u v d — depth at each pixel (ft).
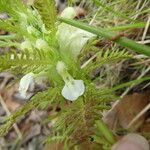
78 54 0.34
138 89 0.53
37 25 0.33
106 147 0.45
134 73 0.53
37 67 0.32
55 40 0.33
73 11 0.35
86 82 0.35
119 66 0.53
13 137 0.68
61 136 0.42
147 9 0.49
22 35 0.33
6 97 0.71
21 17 0.32
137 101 0.53
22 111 0.34
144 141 0.44
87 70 0.35
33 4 0.32
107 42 0.41
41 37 0.33
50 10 0.30
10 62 0.29
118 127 0.53
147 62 0.51
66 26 0.34
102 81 0.54
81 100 0.35
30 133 0.67
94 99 0.35
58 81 0.35
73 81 0.33
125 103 0.53
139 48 0.32
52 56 0.33
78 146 0.43
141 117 0.53
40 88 0.40
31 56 0.31
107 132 0.45
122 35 0.32
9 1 0.31
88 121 0.35
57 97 0.35
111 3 0.49
